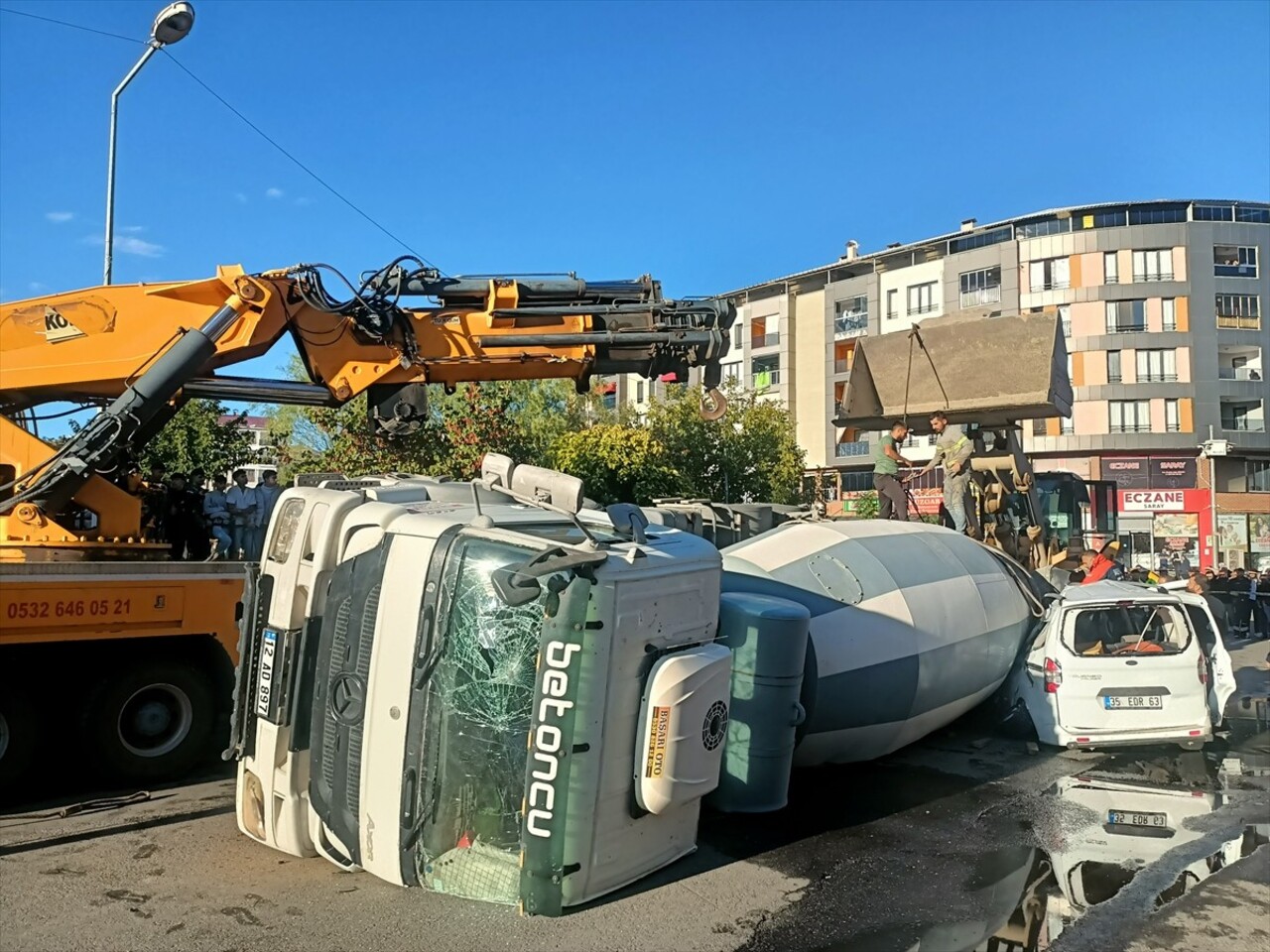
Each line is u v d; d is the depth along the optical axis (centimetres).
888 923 464
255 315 741
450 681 434
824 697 682
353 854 462
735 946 432
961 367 1195
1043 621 890
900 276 5253
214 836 577
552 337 801
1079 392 4809
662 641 459
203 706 746
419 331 793
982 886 517
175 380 700
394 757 441
